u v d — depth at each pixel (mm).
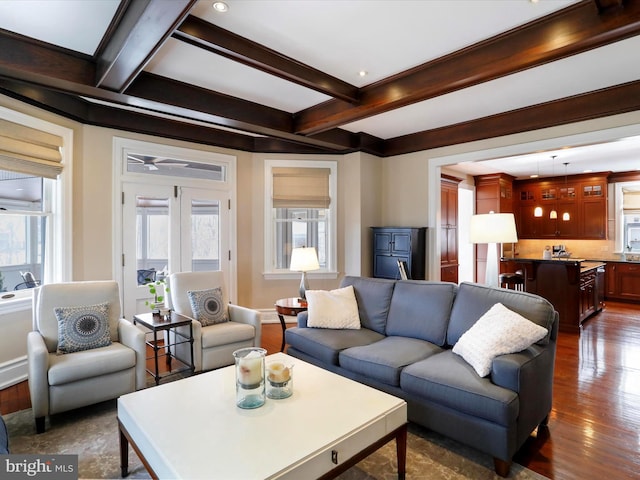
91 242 3873
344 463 1607
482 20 2373
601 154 5742
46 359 2367
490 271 3383
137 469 2004
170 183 4488
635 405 2793
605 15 2146
